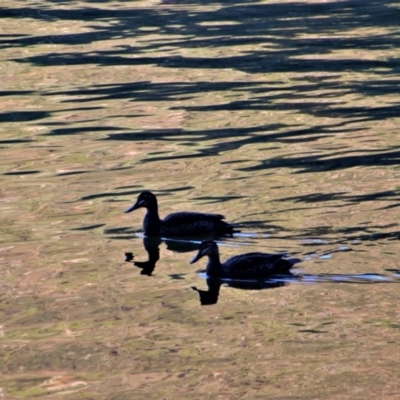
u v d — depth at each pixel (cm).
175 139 2564
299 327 1467
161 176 2238
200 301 1573
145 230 1883
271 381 1316
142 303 1574
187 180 2198
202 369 1355
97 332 1477
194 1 4838
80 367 1372
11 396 1298
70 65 3581
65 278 1683
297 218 1906
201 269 1709
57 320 1523
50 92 3200
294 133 2562
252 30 4059
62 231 1908
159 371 1353
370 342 1412
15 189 2183
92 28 4262
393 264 1664
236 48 3722
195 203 2036
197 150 2447
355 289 1580
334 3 4647
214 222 1870
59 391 1308
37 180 2247
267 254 1672
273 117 2742
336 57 3512
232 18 4353
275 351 1397
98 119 2822
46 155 2466
